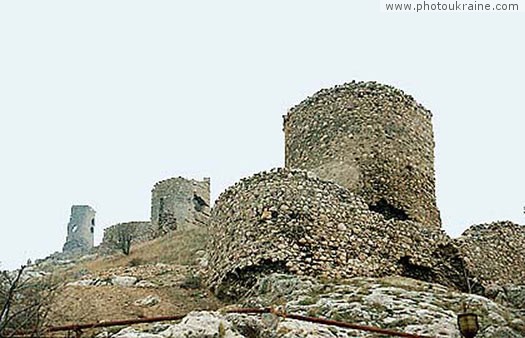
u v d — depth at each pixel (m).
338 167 23.80
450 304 16.73
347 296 16.95
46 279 20.98
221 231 21.47
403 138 24.58
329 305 16.23
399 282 19.11
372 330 11.06
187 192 40.81
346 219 20.67
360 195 23.14
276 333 13.88
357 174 23.41
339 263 19.92
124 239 35.53
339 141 24.22
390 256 21.08
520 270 24.08
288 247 19.53
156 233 39.66
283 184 20.48
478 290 22.00
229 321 13.66
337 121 24.56
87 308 18.39
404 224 21.89
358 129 24.12
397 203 23.62
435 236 22.22
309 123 25.25
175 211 40.00
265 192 20.44
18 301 16.33
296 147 25.41
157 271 24.83
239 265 19.78
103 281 23.14
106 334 13.80
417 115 25.50
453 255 22.27
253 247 19.75
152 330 14.18
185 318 13.41
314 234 19.94
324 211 20.38
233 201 21.20
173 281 22.75
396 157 24.14
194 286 21.72
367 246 20.69
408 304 16.28
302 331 13.95
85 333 14.12
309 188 20.56
